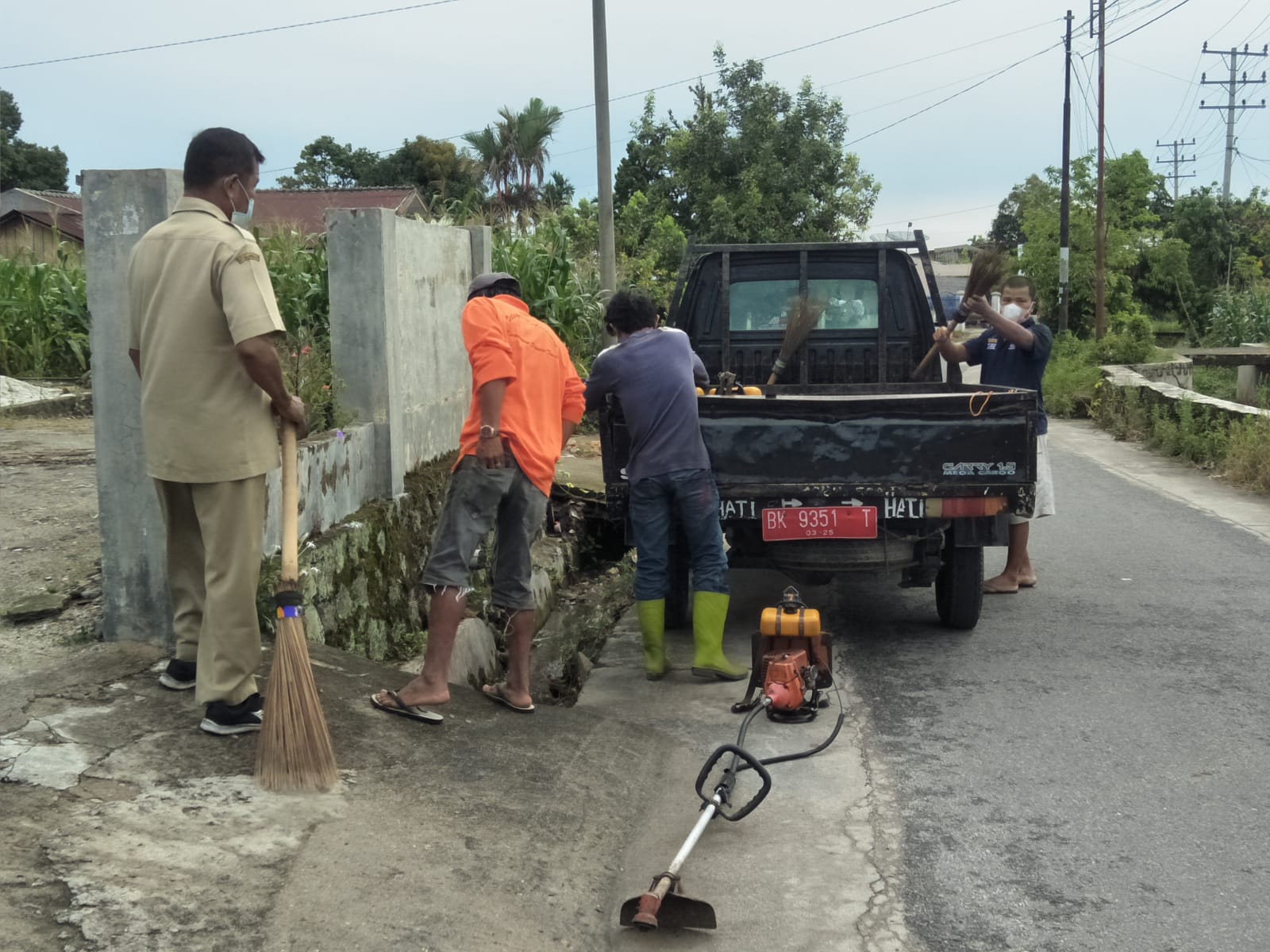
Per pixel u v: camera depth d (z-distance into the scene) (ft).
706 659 18.04
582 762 13.75
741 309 26.78
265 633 15.35
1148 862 11.93
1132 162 119.75
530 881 10.87
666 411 17.75
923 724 16.14
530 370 14.88
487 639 19.90
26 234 46.73
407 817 11.45
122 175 13.87
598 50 55.16
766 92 106.42
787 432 18.53
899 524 19.17
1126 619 21.47
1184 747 15.11
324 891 9.80
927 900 11.16
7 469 24.36
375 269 19.99
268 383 11.70
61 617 15.51
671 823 12.82
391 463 20.38
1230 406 45.96
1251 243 170.91
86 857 9.71
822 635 16.69
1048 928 10.64
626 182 130.93
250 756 12.02
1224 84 184.65
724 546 18.84
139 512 14.46
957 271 205.46
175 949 8.71
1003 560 26.84
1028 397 18.35
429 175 164.66
